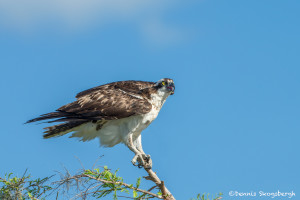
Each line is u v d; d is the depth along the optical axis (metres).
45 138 11.77
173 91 12.08
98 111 11.45
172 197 8.58
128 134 11.74
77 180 7.41
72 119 11.08
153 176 8.62
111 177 8.03
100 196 7.96
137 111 11.51
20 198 7.30
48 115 11.16
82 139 12.23
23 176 7.36
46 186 7.38
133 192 8.04
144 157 11.76
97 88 12.21
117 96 11.78
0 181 7.53
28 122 10.23
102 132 11.93
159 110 12.27
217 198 7.71
